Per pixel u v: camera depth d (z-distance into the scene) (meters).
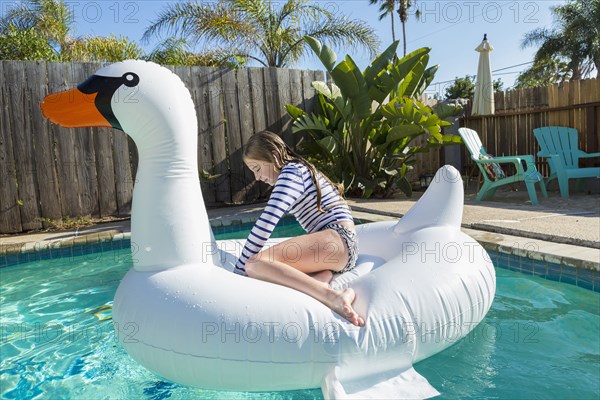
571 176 6.41
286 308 1.72
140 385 2.06
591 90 7.48
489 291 2.20
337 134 7.18
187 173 2.02
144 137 1.97
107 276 3.81
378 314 1.79
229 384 1.72
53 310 3.04
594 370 2.00
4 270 4.06
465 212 5.18
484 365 2.06
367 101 6.69
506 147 8.80
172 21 8.70
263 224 2.02
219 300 1.74
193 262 1.94
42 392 2.01
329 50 7.09
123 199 6.24
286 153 2.27
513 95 8.62
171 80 2.05
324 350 1.68
